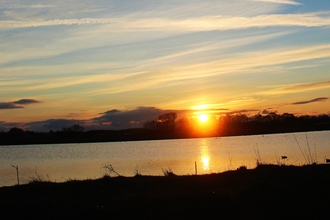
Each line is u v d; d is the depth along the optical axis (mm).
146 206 14383
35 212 14406
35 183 19484
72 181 20062
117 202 15031
